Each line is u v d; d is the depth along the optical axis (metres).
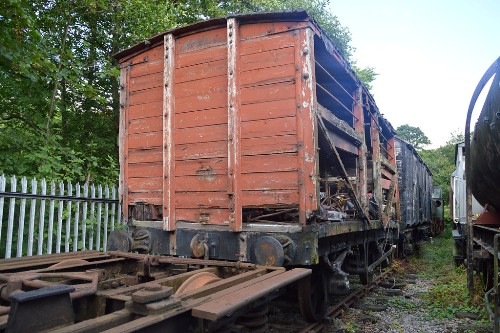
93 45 9.75
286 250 4.14
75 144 9.27
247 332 2.83
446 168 32.06
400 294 7.15
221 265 3.48
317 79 6.31
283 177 4.35
